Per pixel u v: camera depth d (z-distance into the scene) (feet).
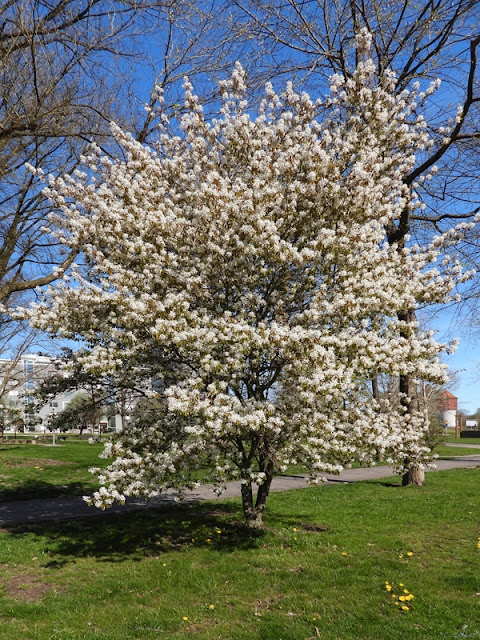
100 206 23.11
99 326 23.38
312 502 36.73
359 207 22.70
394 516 31.30
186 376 23.59
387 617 15.90
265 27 33.63
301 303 24.08
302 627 15.25
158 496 38.24
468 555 22.62
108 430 26.43
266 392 24.45
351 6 33.47
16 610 16.96
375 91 24.81
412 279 25.38
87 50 27.94
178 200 25.49
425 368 22.33
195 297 22.82
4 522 30.25
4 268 36.50
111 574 20.61
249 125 25.13
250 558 22.16
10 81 27.17
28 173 36.73
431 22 31.96
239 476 23.27
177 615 16.35
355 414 23.02
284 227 23.12
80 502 36.76
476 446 120.37
